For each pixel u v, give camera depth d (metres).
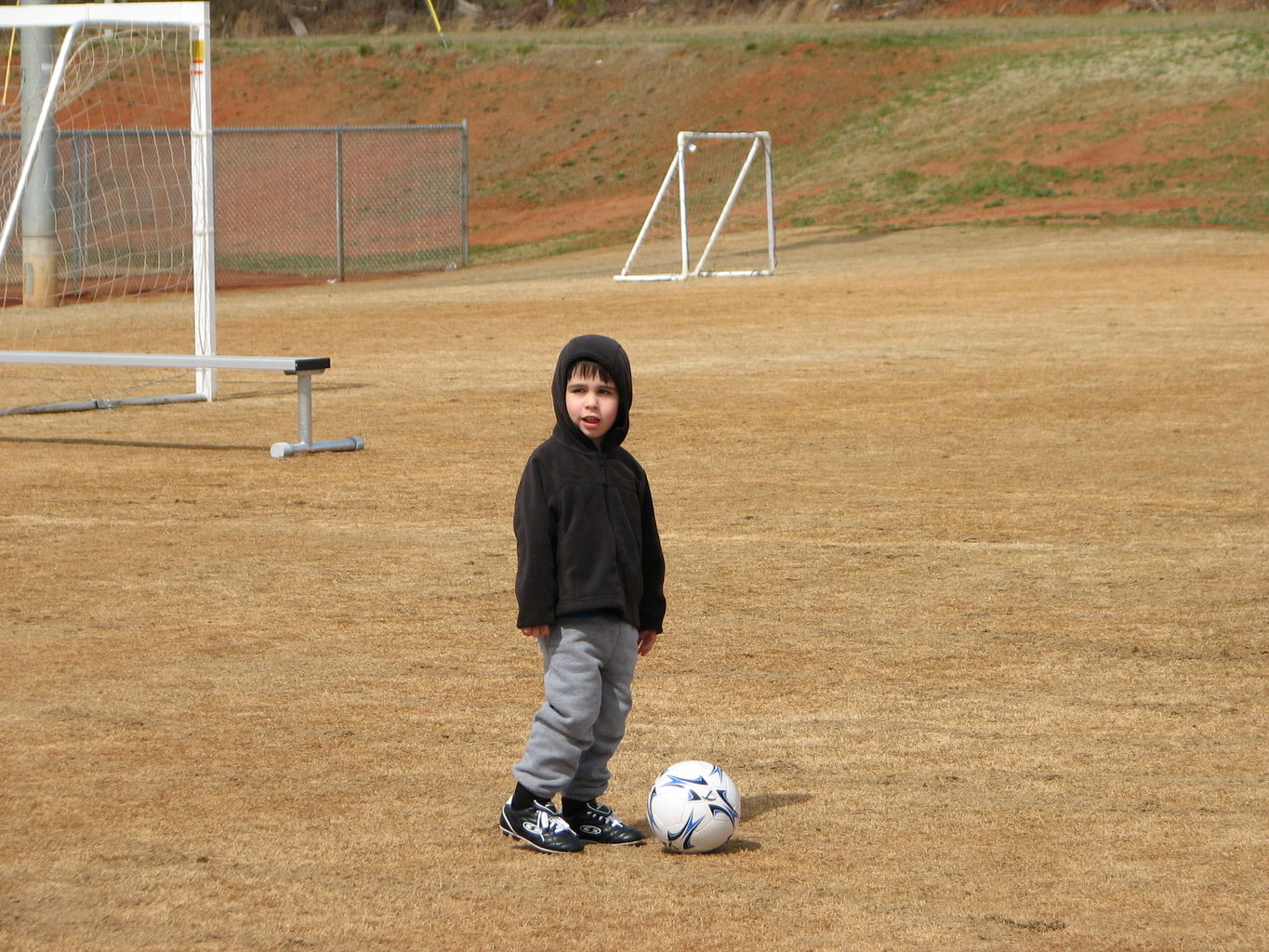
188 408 55.41
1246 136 156.75
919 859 17.45
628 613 17.61
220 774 20.08
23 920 15.70
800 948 15.11
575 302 91.69
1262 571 31.41
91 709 22.73
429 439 48.12
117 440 48.50
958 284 95.38
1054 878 16.92
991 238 127.25
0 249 55.25
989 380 59.19
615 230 155.50
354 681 24.25
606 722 17.98
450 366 65.81
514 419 51.84
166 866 17.09
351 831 18.19
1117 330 73.00
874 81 191.75
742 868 17.19
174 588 30.17
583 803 18.19
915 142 172.50
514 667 25.06
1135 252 111.81
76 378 66.19
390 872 16.98
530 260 138.88
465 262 140.50
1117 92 173.62
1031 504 38.16
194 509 37.94
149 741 21.34
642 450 45.88
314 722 22.20
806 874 17.02
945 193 155.12
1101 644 26.41
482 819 18.64
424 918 15.80
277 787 19.62
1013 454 44.91
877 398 55.50
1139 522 36.00
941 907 16.12
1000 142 166.62
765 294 93.69
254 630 27.14
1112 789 19.70
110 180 147.62
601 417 17.42
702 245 136.50
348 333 78.69
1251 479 40.97
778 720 22.52
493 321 83.00
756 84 195.38
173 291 112.94
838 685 24.14
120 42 86.88
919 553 33.12
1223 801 19.28
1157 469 42.38
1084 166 157.00
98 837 17.95
